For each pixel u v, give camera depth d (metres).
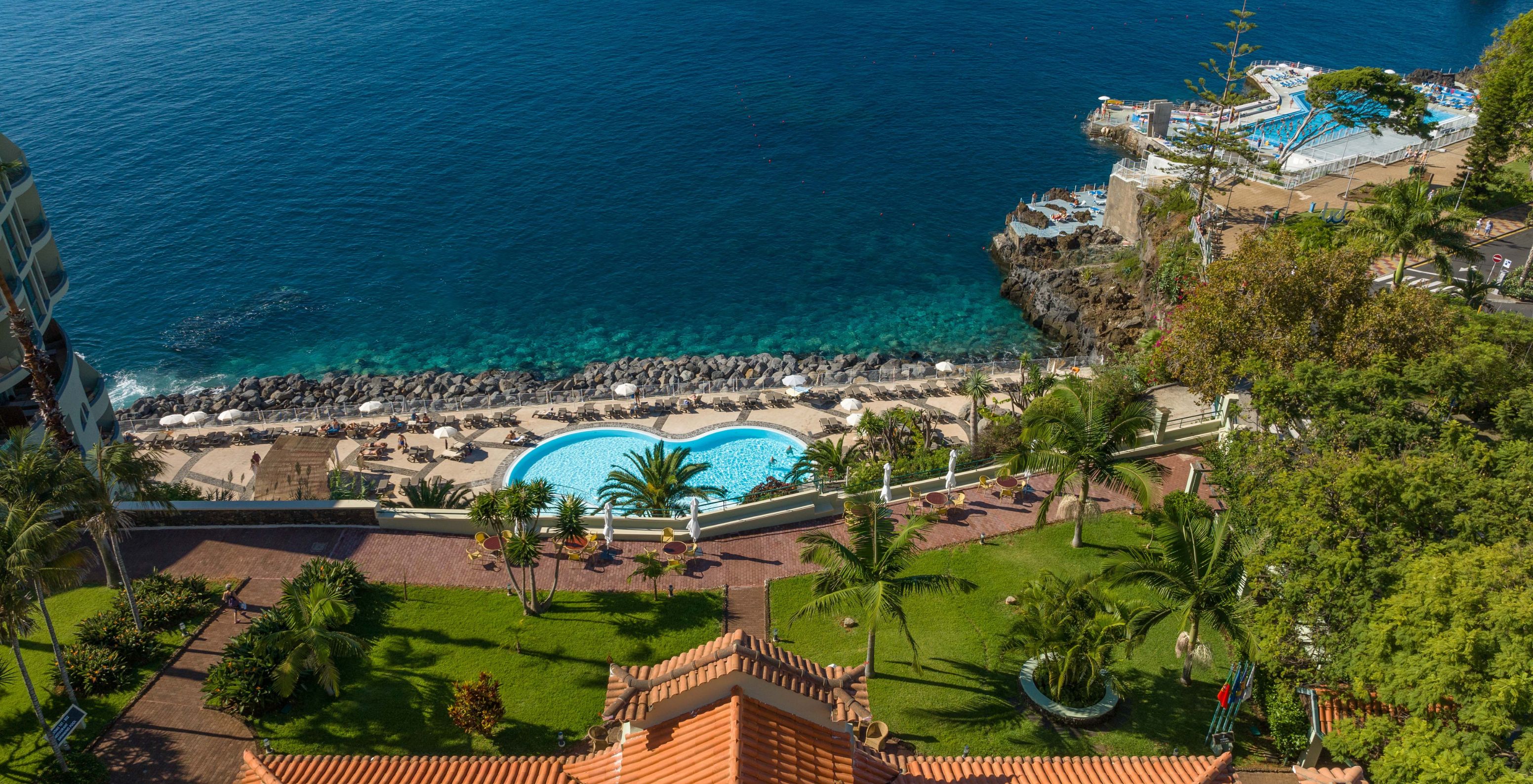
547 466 59.19
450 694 34.53
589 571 41.66
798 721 22.31
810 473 54.41
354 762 23.91
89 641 35.47
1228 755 24.42
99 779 30.39
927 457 51.53
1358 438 35.38
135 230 100.19
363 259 96.38
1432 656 24.86
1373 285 61.66
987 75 142.00
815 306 89.12
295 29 161.50
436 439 62.81
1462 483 31.36
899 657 36.28
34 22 164.38
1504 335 44.38
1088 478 40.50
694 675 22.02
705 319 87.31
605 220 103.69
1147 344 62.25
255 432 63.84
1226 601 31.34
